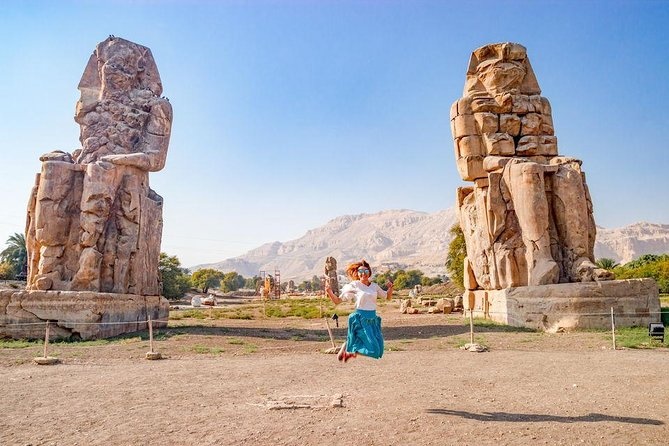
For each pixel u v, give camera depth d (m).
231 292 128.00
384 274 153.38
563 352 12.52
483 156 21.70
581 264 17.72
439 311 33.03
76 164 19.72
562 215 18.70
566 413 6.52
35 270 19.20
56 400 7.79
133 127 21.92
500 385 8.47
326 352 13.77
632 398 7.27
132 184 20.19
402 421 6.26
